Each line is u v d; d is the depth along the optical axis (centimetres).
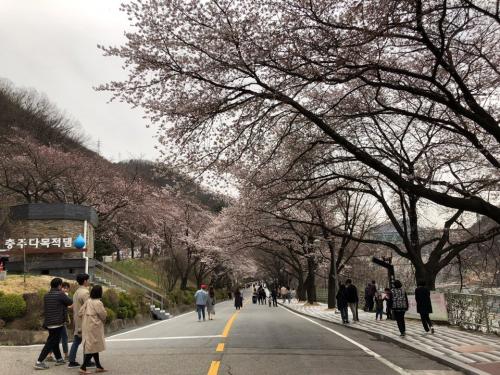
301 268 4916
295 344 1239
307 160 1558
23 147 4000
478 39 1298
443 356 963
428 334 1397
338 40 1017
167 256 4434
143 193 4388
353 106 1639
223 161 1406
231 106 1234
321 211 2898
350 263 4781
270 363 923
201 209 4794
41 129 5628
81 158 4300
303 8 1073
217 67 1195
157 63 1209
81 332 880
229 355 1023
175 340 1341
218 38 1146
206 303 2264
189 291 4478
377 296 2138
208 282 6581
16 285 1667
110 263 4112
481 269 2262
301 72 1180
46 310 894
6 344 1325
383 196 2109
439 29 1032
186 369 851
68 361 933
